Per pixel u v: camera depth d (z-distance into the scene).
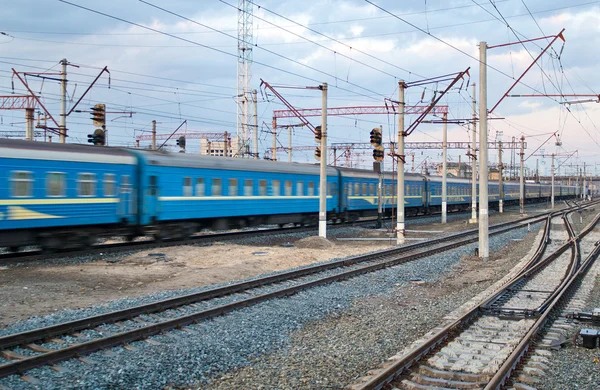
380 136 25.50
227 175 25.88
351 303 12.81
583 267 18.16
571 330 10.29
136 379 7.34
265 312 11.40
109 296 12.80
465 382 7.32
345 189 35.34
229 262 18.39
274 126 44.09
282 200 29.48
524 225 40.16
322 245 23.98
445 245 24.58
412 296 13.91
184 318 10.09
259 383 7.41
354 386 7.12
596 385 7.34
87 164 19.23
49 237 18.64
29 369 7.43
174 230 23.75
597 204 93.12
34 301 11.90
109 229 20.73
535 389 7.09
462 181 56.62
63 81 25.55
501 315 11.23
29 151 17.38
